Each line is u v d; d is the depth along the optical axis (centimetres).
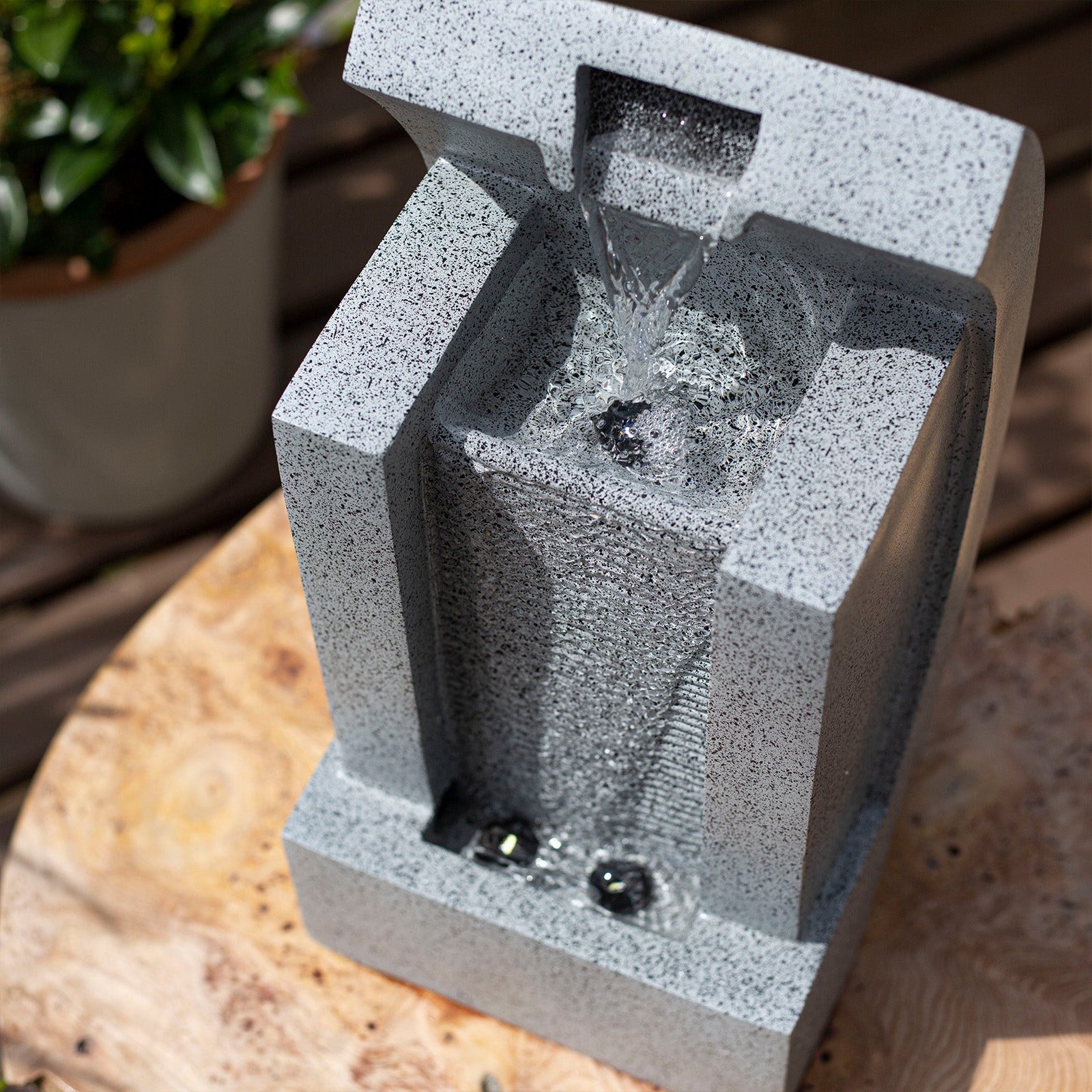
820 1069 91
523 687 86
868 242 71
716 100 72
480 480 78
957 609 90
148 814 98
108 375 121
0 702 131
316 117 159
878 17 167
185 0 111
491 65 74
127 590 137
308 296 150
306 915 93
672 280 79
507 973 89
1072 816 96
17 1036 92
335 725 88
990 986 92
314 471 77
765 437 81
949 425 79
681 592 78
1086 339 148
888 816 91
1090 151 158
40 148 114
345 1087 91
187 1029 92
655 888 91
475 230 79
